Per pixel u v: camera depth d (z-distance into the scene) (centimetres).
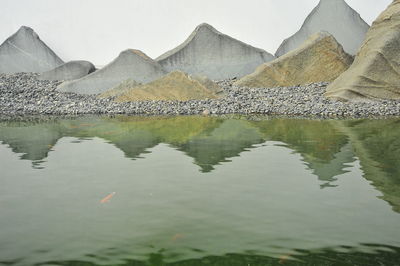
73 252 254
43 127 753
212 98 1079
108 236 274
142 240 268
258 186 370
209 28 1386
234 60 1390
